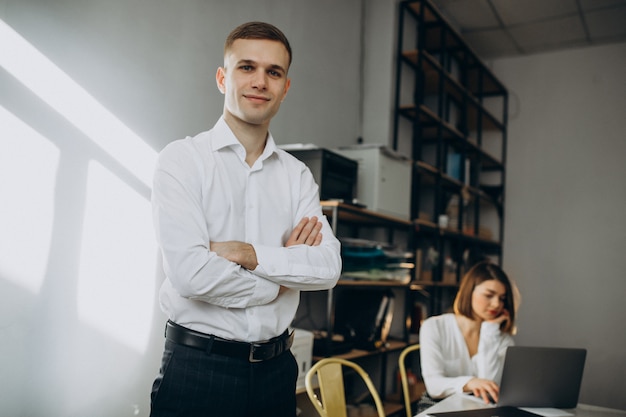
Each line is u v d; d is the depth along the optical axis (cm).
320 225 144
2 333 152
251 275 122
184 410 118
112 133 186
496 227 532
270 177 142
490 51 534
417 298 383
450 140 439
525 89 536
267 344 126
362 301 285
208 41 233
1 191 151
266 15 274
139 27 198
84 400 175
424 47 439
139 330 196
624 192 484
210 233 129
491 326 216
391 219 300
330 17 338
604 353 474
